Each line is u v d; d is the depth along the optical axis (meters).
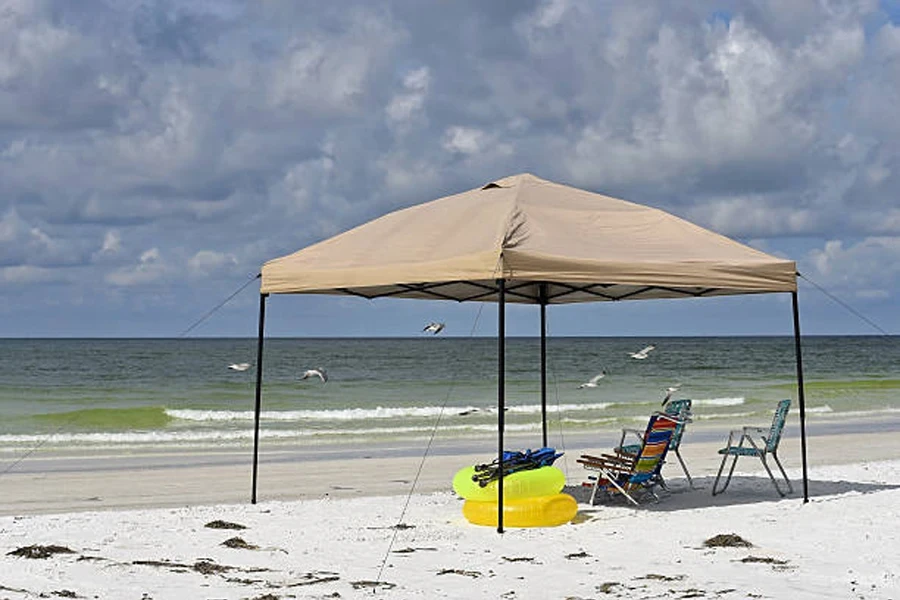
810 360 70.50
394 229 10.12
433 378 47.22
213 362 59.72
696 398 34.31
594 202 10.33
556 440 20.09
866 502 10.20
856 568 7.10
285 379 44.94
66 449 18.39
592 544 8.20
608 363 64.31
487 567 7.34
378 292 11.84
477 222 9.42
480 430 22.77
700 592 6.37
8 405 30.45
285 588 6.60
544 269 8.69
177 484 13.52
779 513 9.61
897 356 77.69
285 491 12.76
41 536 8.73
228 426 24.06
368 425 24.41
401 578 6.96
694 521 9.24
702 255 9.41
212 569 7.23
